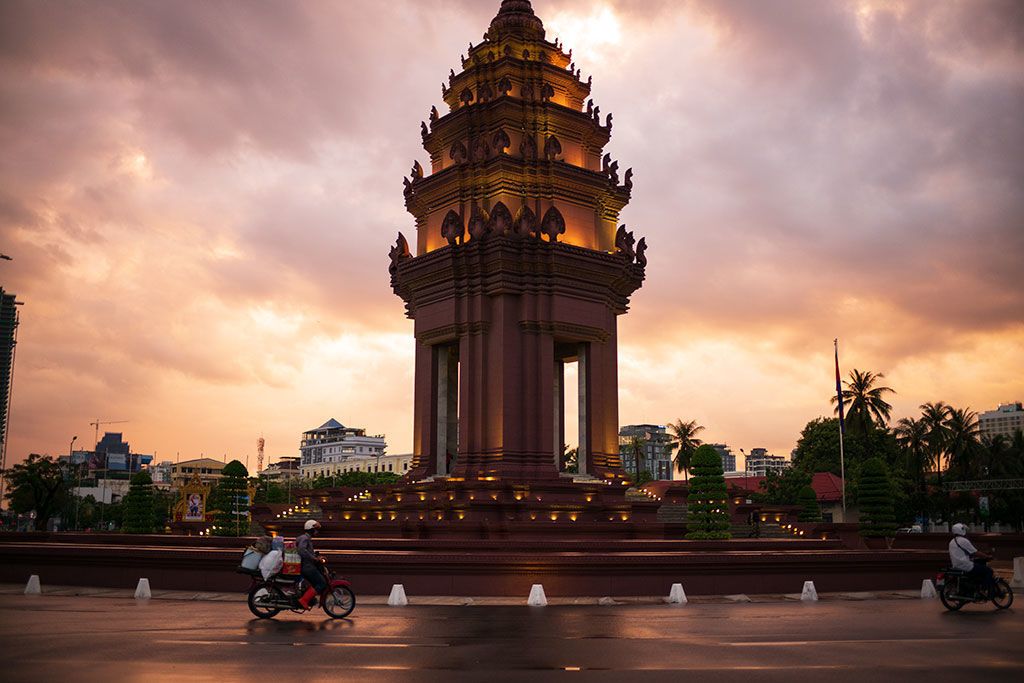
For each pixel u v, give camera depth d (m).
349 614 27.81
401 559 34.59
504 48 60.75
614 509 52.34
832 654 20.00
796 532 73.06
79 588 36.69
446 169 58.59
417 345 59.62
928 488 127.31
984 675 17.45
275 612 26.88
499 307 54.62
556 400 63.44
